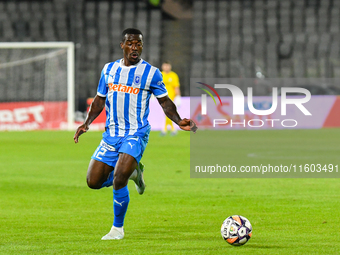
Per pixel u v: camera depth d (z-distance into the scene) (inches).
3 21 3779.5
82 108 2965.1
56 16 3801.7
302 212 850.1
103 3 3863.2
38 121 2908.5
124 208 658.8
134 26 3811.5
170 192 1056.8
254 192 1057.5
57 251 601.0
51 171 1350.9
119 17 3836.1
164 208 890.1
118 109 673.0
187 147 2000.5
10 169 1389.0
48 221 781.3
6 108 2881.4
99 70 3548.2
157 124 2977.4
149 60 3631.9
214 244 637.3
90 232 706.2
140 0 3897.6
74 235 687.1
